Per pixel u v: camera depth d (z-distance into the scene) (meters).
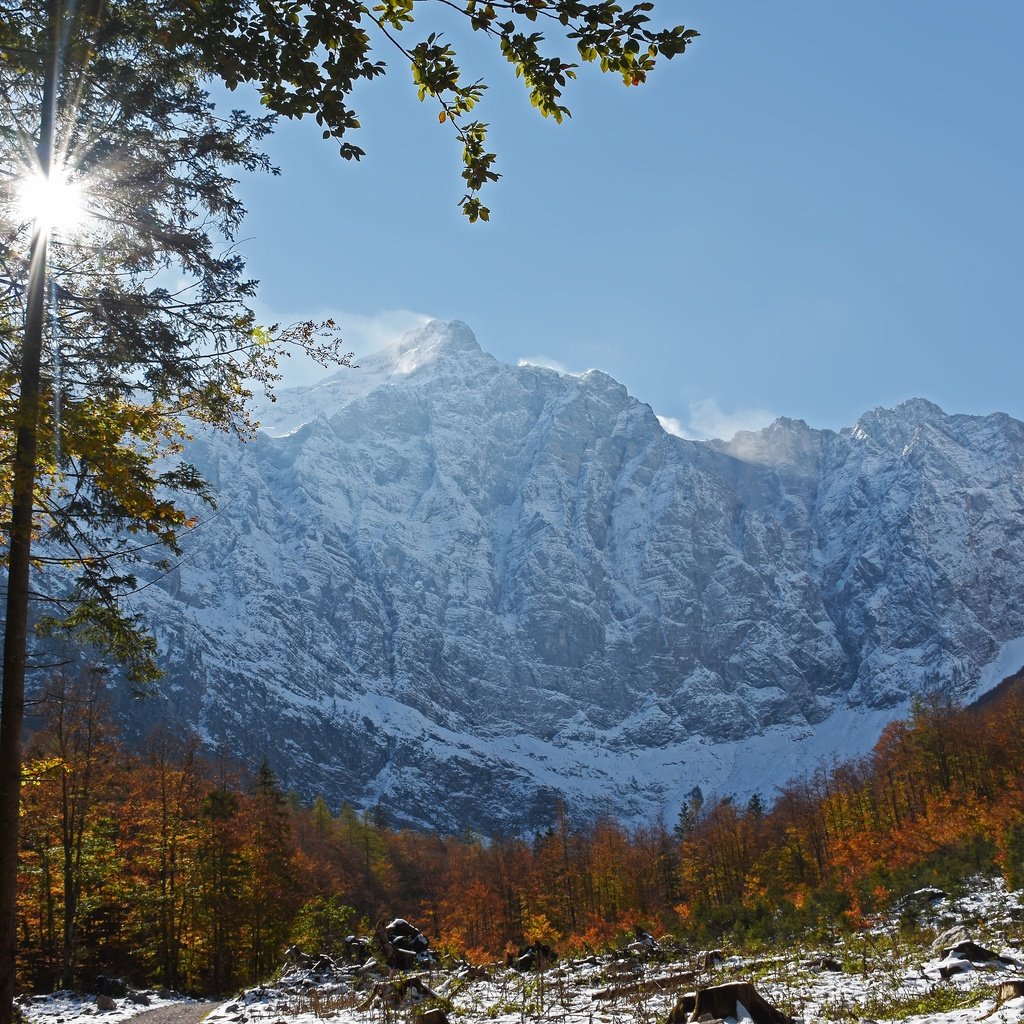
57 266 13.58
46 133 12.46
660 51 7.94
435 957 31.91
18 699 11.63
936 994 13.61
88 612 13.39
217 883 49.88
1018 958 16.88
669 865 123.06
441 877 131.38
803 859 98.94
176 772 49.72
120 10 11.93
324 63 8.59
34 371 12.25
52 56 11.69
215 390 13.85
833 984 17.11
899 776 118.69
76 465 12.92
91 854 41.38
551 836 125.12
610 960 28.16
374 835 139.25
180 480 13.77
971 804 83.06
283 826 59.56
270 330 13.88
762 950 28.94
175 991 41.59
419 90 8.55
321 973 30.56
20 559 12.03
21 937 44.47
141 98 12.80
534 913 95.50
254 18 8.67
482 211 9.08
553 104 8.36
